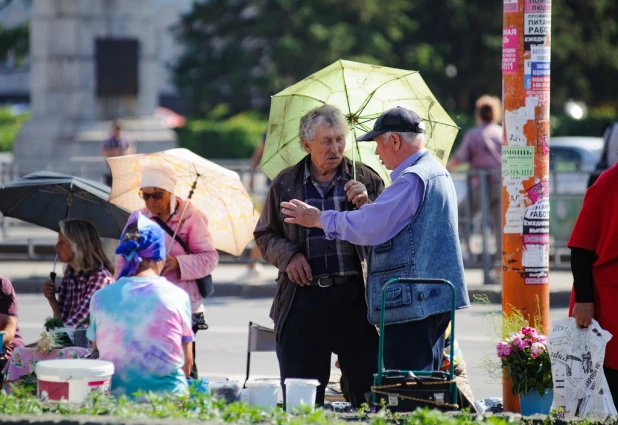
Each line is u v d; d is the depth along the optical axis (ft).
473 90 354.54
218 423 31.42
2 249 110.52
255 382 35.83
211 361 66.23
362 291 40.47
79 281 49.47
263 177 104.32
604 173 38.68
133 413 32.19
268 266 107.04
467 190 95.20
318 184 41.27
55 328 46.44
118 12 160.45
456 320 80.69
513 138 44.60
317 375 40.70
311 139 40.40
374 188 41.68
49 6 159.94
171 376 36.99
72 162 125.80
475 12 344.69
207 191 50.90
